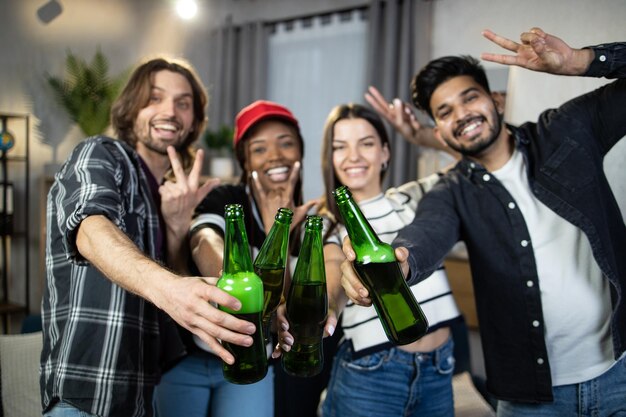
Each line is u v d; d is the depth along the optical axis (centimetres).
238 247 57
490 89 102
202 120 121
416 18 269
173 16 342
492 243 96
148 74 106
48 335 87
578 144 91
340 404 109
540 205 95
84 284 84
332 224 109
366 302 64
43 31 281
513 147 101
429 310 108
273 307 65
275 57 366
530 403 95
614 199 92
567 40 96
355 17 335
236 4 372
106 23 308
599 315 89
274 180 130
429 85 100
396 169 281
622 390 89
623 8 91
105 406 83
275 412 151
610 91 90
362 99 331
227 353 53
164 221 103
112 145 89
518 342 94
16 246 273
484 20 111
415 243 83
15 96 271
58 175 85
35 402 128
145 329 89
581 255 91
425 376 107
